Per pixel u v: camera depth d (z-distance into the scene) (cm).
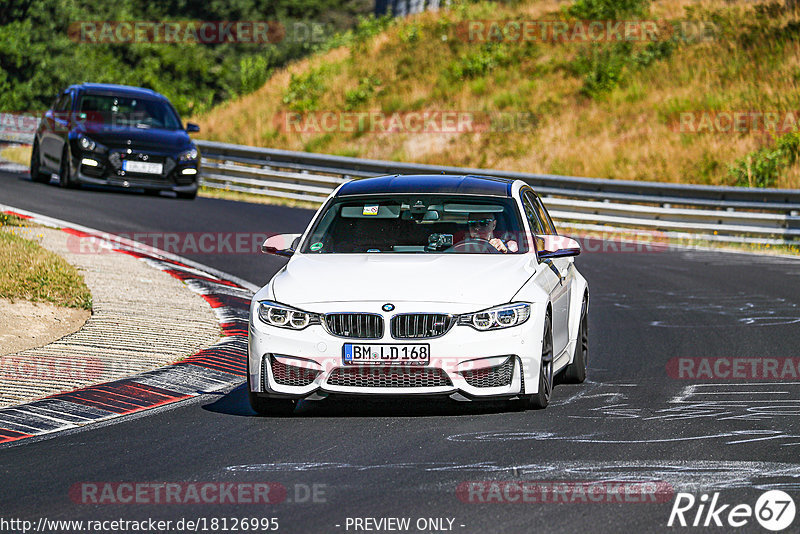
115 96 8175
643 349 3853
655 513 1906
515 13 13388
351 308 2697
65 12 19400
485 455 2344
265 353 2734
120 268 5084
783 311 4697
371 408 2891
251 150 9344
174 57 19775
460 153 10475
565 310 3147
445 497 2016
